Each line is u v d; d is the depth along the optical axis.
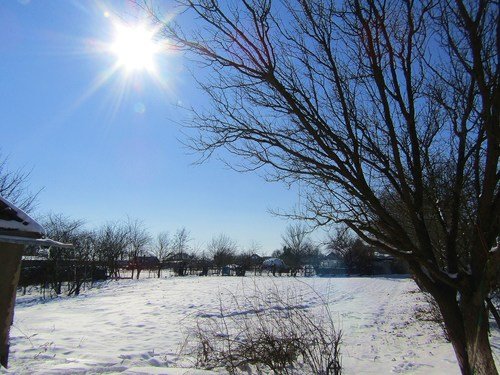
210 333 9.92
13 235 5.23
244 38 4.02
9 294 5.69
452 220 3.91
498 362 7.61
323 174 4.09
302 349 7.36
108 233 38.06
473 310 3.33
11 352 8.45
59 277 26.69
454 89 4.19
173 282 30.69
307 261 49.62
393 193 4.65
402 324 13.19
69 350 8.94
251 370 7.37
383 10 3.77
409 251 3.68
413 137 4.00
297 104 4.08
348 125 3.93
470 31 3.05
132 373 6.98
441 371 7.45
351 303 19.02
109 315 15.24
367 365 8.12
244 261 55.28
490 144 3.06
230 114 4.61
